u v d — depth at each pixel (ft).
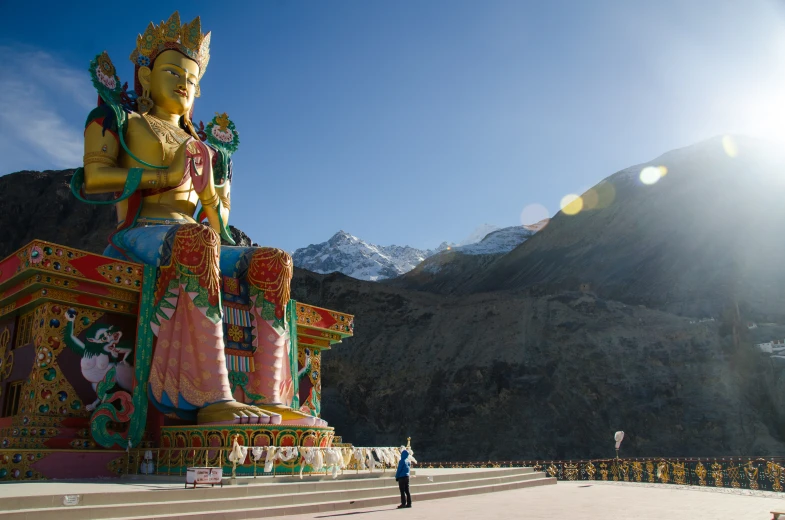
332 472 54.95
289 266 70.18
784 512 36.45
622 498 57.16
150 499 40.14
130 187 68.69
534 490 66.69
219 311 61.98
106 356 63.16
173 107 78.23
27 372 61.77
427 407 220.02
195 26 79.82
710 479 96.27
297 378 76.48
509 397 209.97
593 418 197.57
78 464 56.44
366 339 260.21
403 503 47.65
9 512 33.86
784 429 180.45
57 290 60.64
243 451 50.60
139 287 63.46
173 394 59.72
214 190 74.84
